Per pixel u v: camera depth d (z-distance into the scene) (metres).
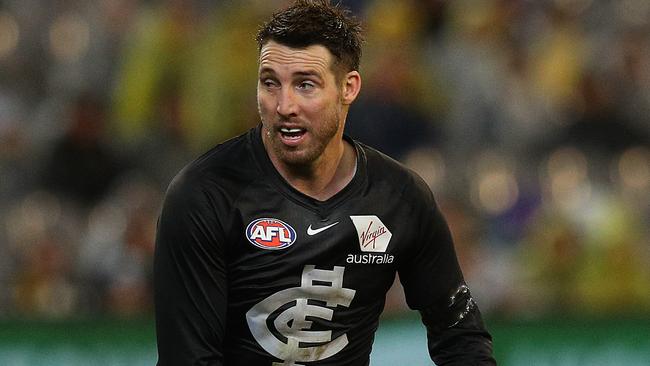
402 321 23.94
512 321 24.34
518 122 34.22
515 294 29.03
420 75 33.78
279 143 12.36
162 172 31.09
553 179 32.44
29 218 29.44
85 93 30.91
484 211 31.33
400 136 32.50
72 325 23.12
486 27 35.53
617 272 29.50
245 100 31.48
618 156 34.31
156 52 31.34
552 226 29.83
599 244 29.56
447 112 33.97
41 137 31.16
